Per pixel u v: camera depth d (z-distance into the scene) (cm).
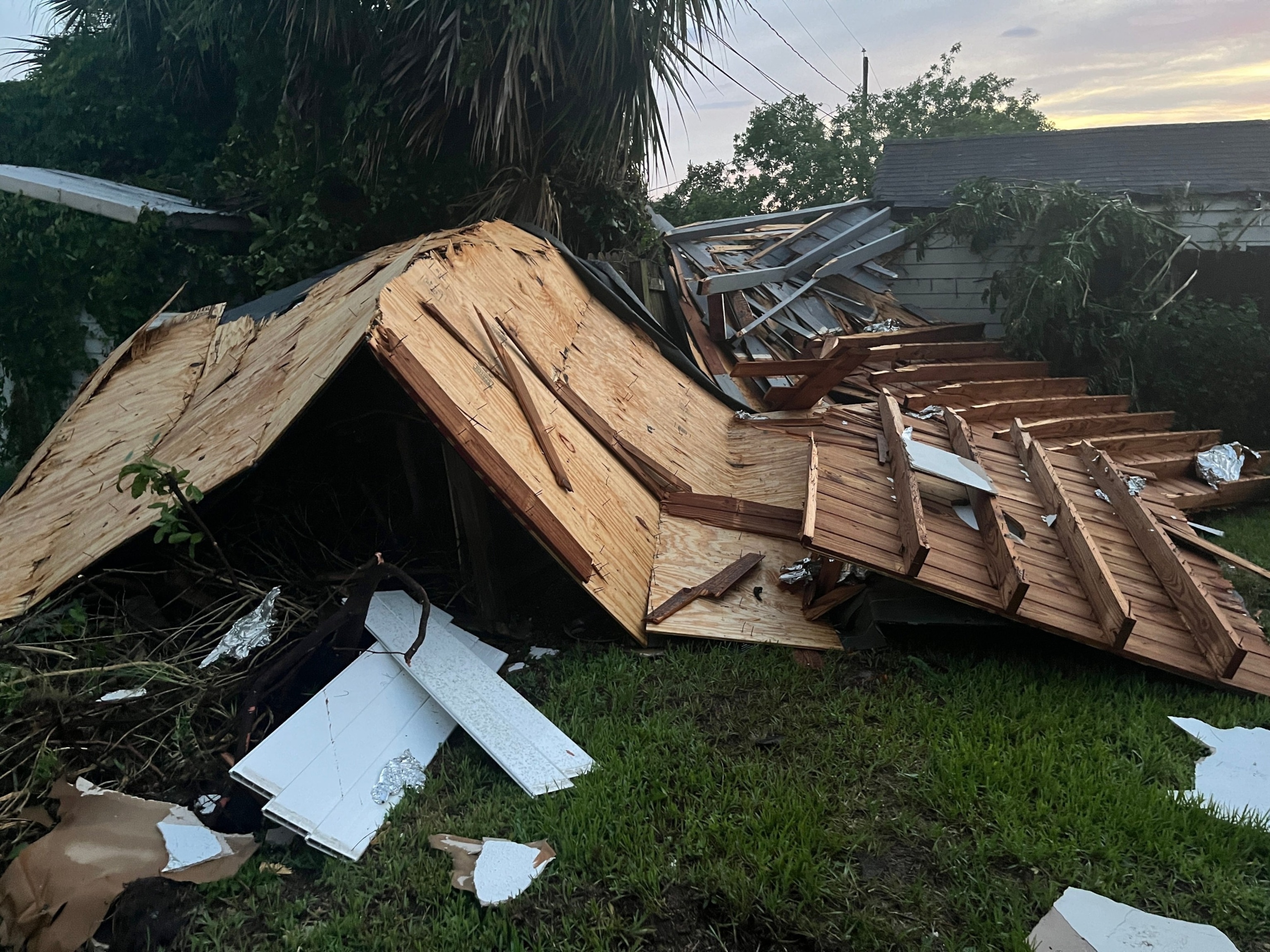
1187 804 346
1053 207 1011
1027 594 459
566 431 536
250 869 312
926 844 325
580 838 319
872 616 480
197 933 286
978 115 2722
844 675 449
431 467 602
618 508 530
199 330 691
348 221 925
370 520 560
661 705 416
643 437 624
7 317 946
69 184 981
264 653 405
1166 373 962
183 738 353
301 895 305
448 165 907
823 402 853
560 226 962
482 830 329
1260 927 287
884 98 2791
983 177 1038
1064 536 515
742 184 2350
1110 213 977
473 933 283
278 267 898
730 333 927
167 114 1203
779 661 455
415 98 855
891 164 1253
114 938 280
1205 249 1005
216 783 352
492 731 371
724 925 287
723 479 665
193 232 930
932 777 359
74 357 945
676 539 552
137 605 435
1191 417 965
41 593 439
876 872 311
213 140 1221
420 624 410
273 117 988
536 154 920
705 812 337
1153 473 766
